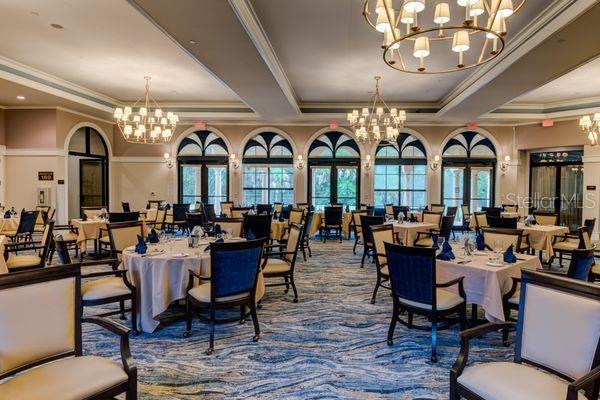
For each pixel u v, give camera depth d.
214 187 11.67
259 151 11.59
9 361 1.73
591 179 9.59
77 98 8.38
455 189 11.47
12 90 7.31
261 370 2.70
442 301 2.92
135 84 8.20
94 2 4.49
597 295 1.69
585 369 1.67
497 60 6.02
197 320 3.71
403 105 9.81
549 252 5.81
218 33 4.52
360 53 6.13
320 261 6.71
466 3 2.86
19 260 4.44
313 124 11.32
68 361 1.89
